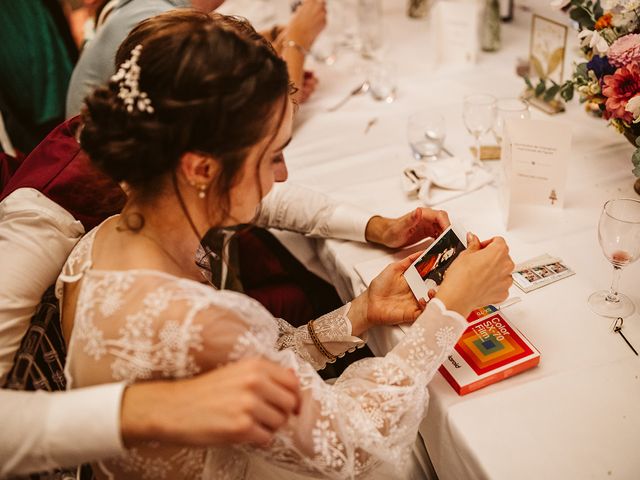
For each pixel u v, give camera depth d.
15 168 1.44
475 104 1.49
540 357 0.98
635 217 1.05
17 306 0.95
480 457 0.85
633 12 1.22
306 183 1.62
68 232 1.06
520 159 1.31
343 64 2.31
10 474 0.74
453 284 0.96
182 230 0.90
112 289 0.82
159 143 0.78
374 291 1.13
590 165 1.47
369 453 0.89
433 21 2.11
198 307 0.78
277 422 0.70
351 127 1.87
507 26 2.35
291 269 1.68
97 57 1.60
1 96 2.59
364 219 1.34
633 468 0.81
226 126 0.77
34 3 2.56
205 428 0.68
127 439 0.72
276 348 1.15
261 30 2.49
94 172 1.14
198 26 0.80
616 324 1.01
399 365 0.92
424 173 1.51
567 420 0.88
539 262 1.18
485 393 0.94
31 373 0.95
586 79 1.33
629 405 0.89
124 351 0.78
